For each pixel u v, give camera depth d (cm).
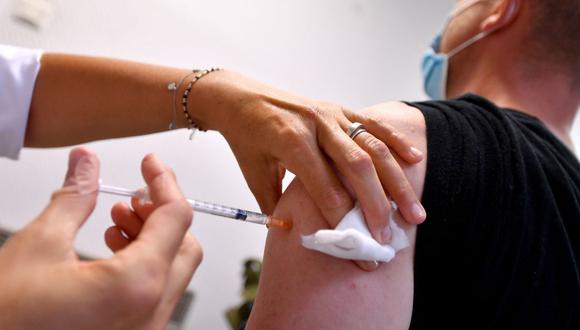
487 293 64
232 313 161
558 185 71
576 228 70
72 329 39
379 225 58
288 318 57
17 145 90
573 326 67
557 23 89
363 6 219
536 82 93
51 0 154
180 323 152
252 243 185
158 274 43
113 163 163
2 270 39
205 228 178
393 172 61
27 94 87
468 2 108
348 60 216
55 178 153
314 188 60
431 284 63
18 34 149
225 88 74
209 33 183
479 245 63
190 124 82
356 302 57
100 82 86
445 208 62
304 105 65
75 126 90
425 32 234
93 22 162
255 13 193
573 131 214
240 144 70
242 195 184
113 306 40
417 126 69
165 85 81
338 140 61
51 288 38
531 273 64
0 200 146
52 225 42
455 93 113
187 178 176
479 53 104
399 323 58
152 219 47
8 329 37
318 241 56
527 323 65
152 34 172
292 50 202
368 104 220
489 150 67
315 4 206
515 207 64
